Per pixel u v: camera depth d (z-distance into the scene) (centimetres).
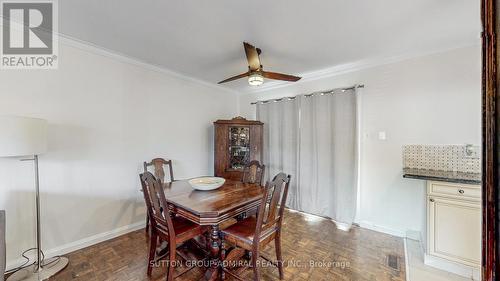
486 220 44
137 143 293
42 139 183
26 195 205
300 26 205
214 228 186
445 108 243
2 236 143
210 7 177
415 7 176
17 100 203
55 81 224
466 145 231
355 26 205
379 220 285
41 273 192
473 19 192
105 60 261
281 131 381
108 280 185
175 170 342
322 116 328
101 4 174
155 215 186
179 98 347
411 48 250
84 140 244
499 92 40
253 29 211
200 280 184
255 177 296
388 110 277
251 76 235
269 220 173
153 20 197
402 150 268
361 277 190
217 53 268
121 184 276
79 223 240
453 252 195
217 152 367
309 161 343
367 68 293
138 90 294
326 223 308
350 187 298
